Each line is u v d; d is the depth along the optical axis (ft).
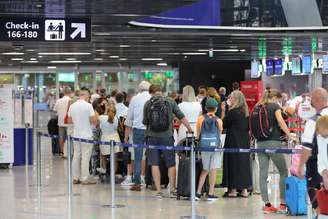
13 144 57.52
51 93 131.34
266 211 34.83
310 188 25.91
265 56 114.42
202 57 116.26
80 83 132.16
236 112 38.78
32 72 131.64
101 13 53.57
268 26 76.23
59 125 66.69
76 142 46.57
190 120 41.27
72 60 118.52
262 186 34.99
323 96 26.07
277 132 34.32
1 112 56.59
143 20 67.36
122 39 80.23
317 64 105.70
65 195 41.32
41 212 35.24
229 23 75.00
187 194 38.63
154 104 39.42
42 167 57.67
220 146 38.09
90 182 47.24
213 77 131.95
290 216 33.55
